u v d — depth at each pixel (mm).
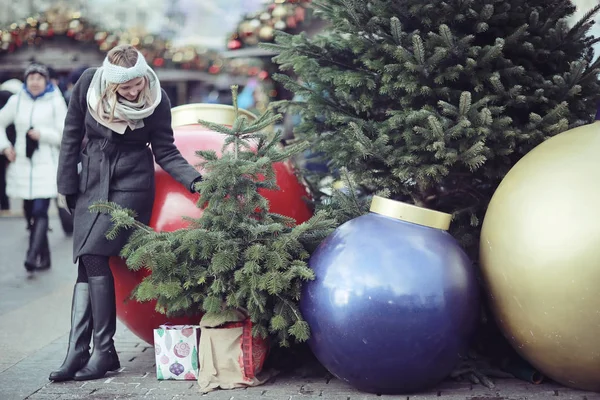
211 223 4340
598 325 3736
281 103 5133
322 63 5105
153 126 4531
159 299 4305
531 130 4582
